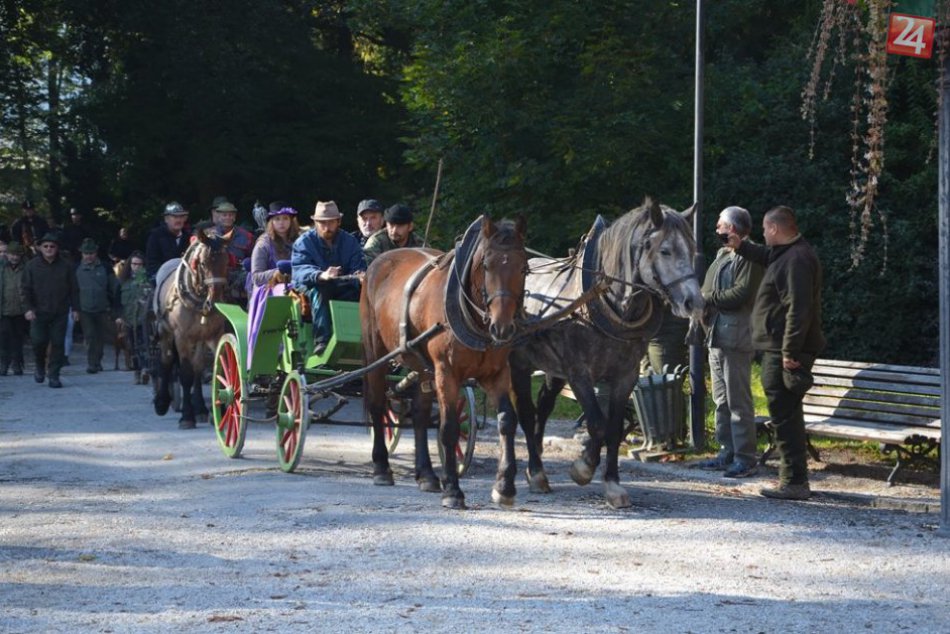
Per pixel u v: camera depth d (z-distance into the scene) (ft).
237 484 32.78
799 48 70.28
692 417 38.04
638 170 71.87
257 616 20.01
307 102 107.14
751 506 29.86
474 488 32.37
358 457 38.09
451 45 72.95
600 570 23.09
